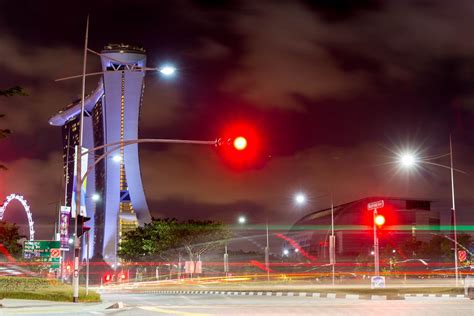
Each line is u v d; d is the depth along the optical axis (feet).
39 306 100.94
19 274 201.98
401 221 609.01
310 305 110.52
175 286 304.91
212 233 353.92
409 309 95.61
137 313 88.99
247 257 560.61
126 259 497.87
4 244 212.02
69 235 124.88
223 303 121.80
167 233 356.59
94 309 98.58
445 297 140.77
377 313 86.69
